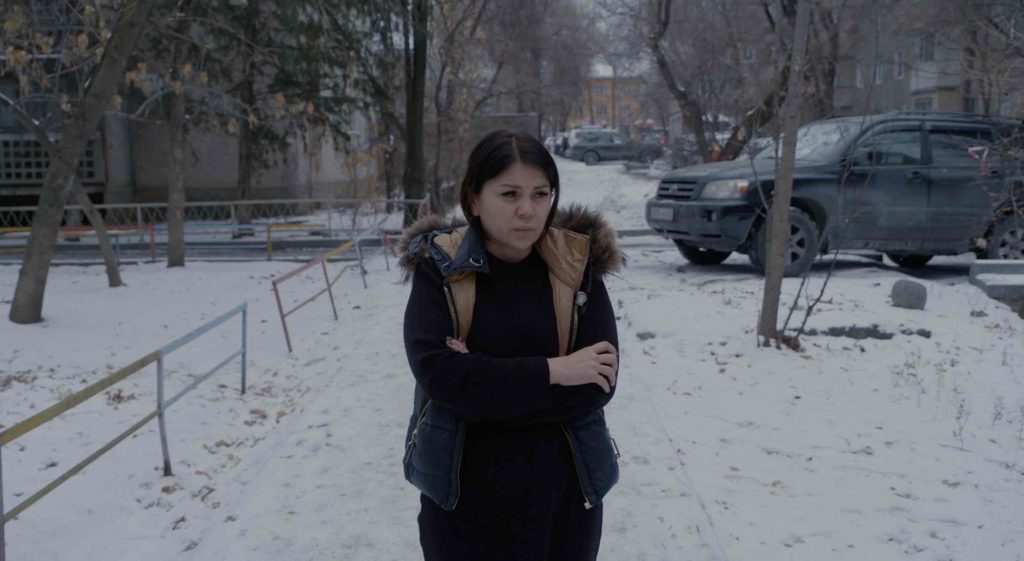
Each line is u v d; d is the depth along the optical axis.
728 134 23.00
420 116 19.31
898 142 11.29
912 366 6.91
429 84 25.36
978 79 9.96
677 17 22.22
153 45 17.78
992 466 4.98
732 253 13.93
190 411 6.62
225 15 16.95
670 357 7.17
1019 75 9.21
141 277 13.66
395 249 2.47
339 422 5.75
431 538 2.36
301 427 5.70
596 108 84.38
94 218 12.56
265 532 4.15
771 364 6.94
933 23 12.90
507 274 2.35
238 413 6.77
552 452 2.32
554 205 2.36
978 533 4.12
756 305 8.79
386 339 8.30
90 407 6.64
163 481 5.19
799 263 10.92
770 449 5.19
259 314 10.89
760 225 11.07
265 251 17.00
